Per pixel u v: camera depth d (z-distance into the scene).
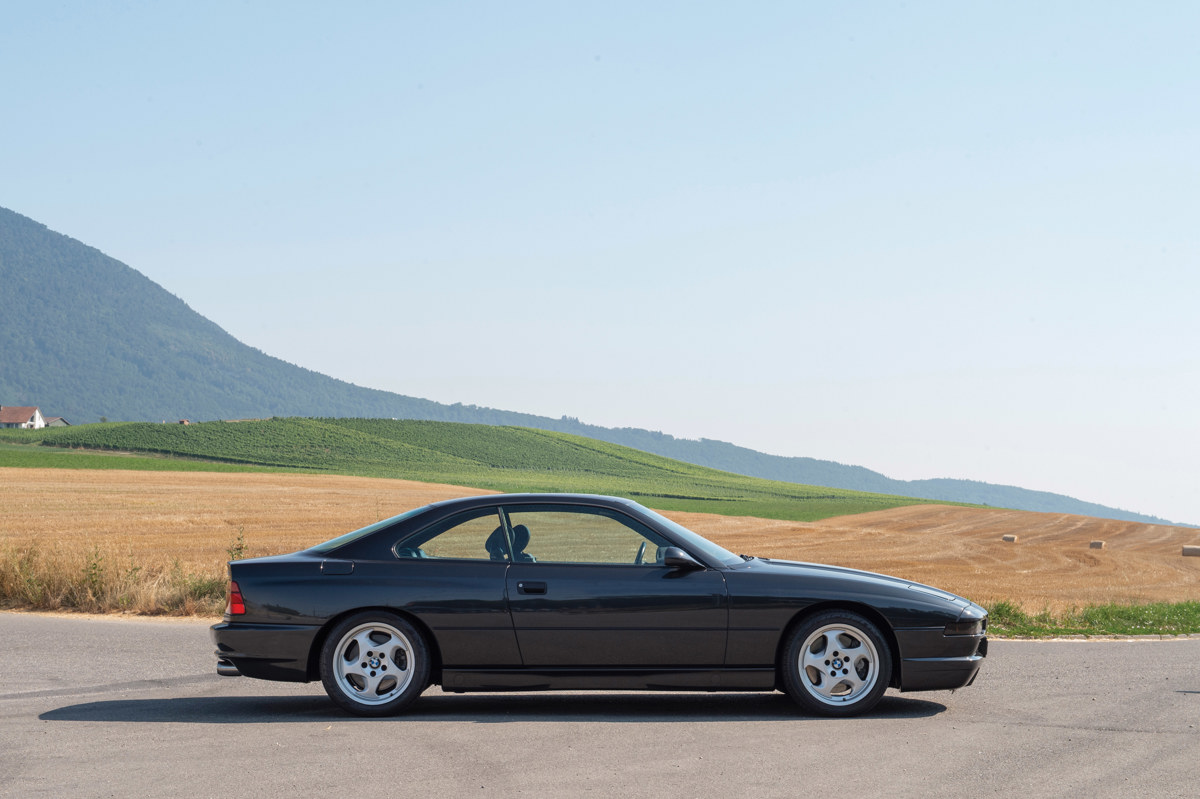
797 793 4.89
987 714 6.96
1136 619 14.52
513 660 6.85
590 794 4.87
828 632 6.90
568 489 104.38
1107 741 6.08
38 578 14.52
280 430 137.75
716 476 147.62
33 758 5.64
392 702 6.83
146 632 11.33
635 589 6.84
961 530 61.78
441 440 144.12
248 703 7.40
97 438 126.25
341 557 7.09
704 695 7.78
